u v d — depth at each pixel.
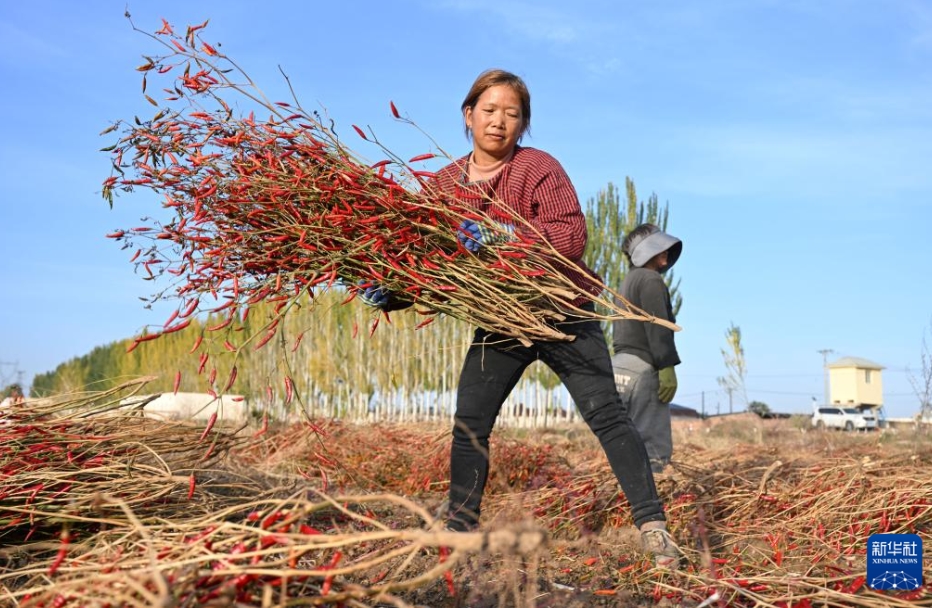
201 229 2.92
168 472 2.71
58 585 1.67
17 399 3.09
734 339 11.44
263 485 3.90
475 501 3.25
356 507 4.06
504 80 3.24
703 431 14.68
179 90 2.92
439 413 16.16
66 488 2.65
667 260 4.97
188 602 1.55
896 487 3.73
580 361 3.13
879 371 38.91
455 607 2.33
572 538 3.54
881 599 2.27
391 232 2.88
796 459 5.45
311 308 2.97
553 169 3.21
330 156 2.92
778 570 2.67
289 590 1.72
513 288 2.94
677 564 2.81
